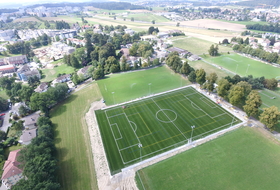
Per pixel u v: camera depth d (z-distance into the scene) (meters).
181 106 101.12
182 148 74.00
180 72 140.00
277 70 148.75
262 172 63.09
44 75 168.25
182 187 58.94
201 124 87.06
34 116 96.06
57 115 99.44
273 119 76.12
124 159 70.06
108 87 126.94
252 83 116.88
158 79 136.62
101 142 78.94
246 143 75.31
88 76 150.75
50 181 55.34
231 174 62.66
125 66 153.00
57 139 81.88
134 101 107.56
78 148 76.50
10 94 125.44
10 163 65.44
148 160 69.12
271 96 110.00
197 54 192.62
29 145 67.44
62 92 112.12
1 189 61.50
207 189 58.12
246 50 183.25
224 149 72.75
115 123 89.81
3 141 85.19
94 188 60.06
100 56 175.75
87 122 92.31
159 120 90.50
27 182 53.16
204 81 118.12
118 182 61.56
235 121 88.38
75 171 66.19
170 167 66.00
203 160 68.31
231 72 146.75
